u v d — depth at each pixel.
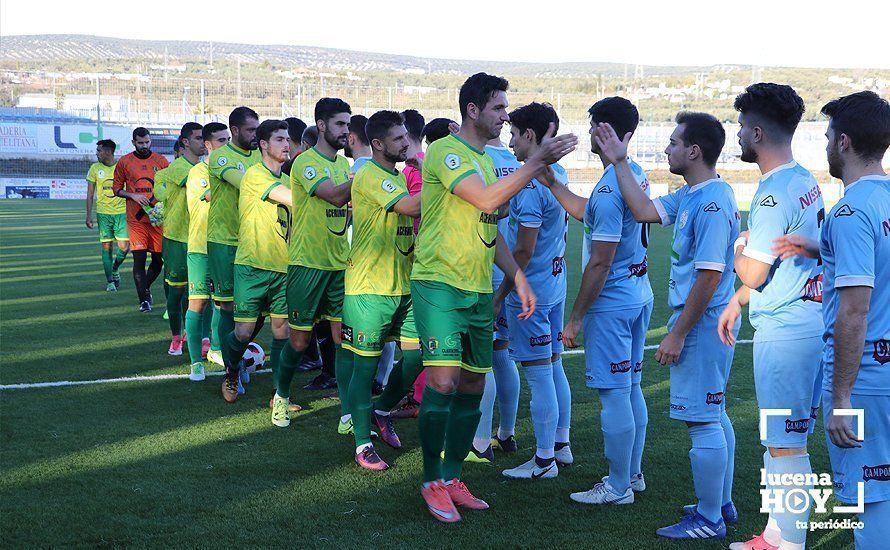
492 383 4.75
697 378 3.66
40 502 3.97
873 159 2.80
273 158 5.52
